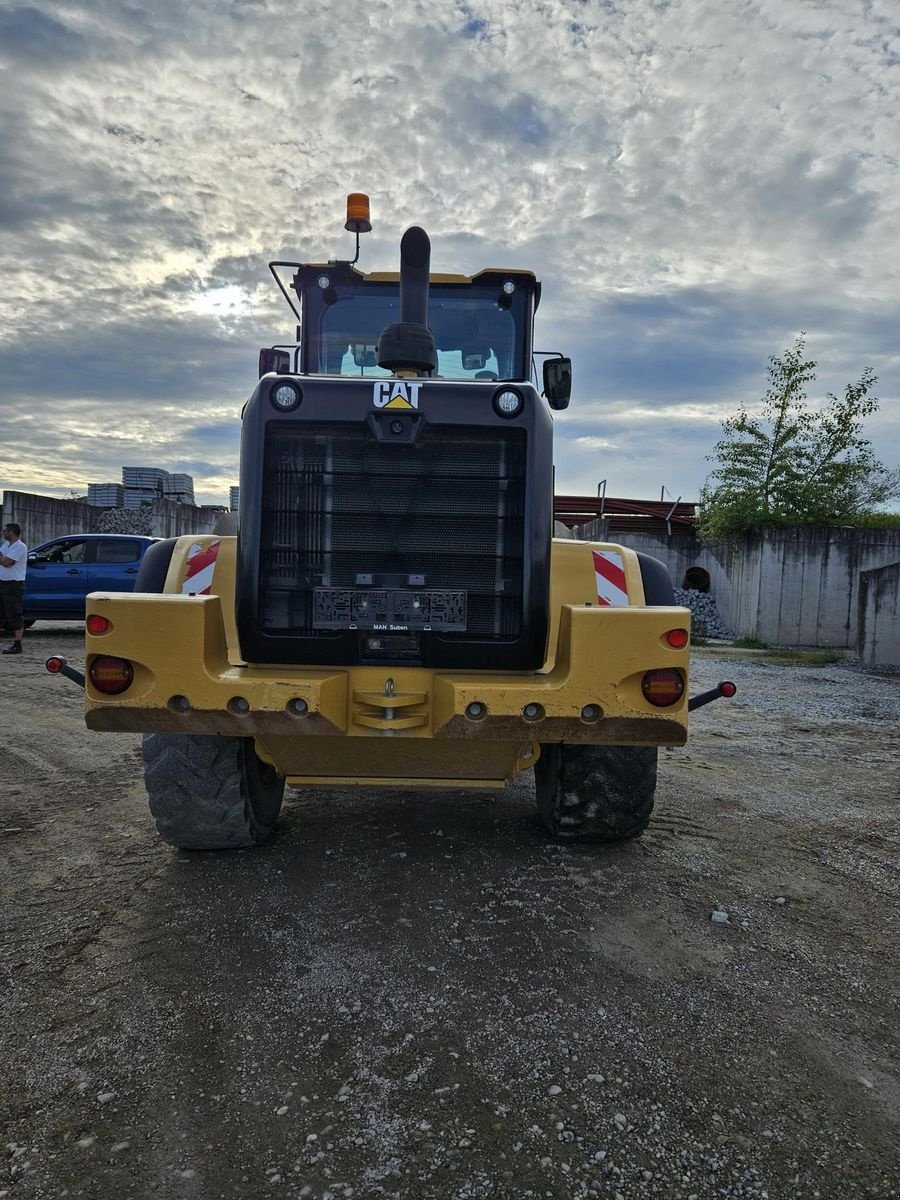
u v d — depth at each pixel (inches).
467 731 124.7
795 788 218.8
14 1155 83.7
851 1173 82.3
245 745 153.6
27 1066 97.6
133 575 543.5
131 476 1336.1
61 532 917.8
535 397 129.0
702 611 708.0
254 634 128.3
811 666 492.4
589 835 162.4
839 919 138.3
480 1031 104.7
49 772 223.3
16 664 415.8
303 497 129.3
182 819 153.6
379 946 125.7
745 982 117.5
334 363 208.7
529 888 146.6
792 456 708.7
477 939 128.2
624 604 144.9
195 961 121.1
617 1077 96.3
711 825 185.3
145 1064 98.1
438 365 208.2
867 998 114.2
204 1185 80.2
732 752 260.7
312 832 173.3
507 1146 85.4
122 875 151.3
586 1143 85.9
